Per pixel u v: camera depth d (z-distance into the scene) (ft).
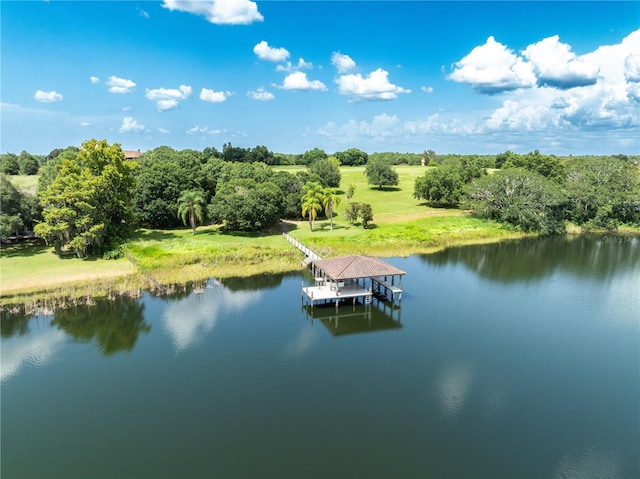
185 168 265.75
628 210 262.88
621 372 97.86
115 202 190.90
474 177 330.54
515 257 199.93
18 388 91.35
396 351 107.55
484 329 121.08
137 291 141.18
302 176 320.09
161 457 70.44
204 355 105.50
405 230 231.91
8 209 175.94
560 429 77.82
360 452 71.36
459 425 78.54
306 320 127.03
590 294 150.92
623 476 66.85
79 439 75.05
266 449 72.23
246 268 169.68
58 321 124.36
